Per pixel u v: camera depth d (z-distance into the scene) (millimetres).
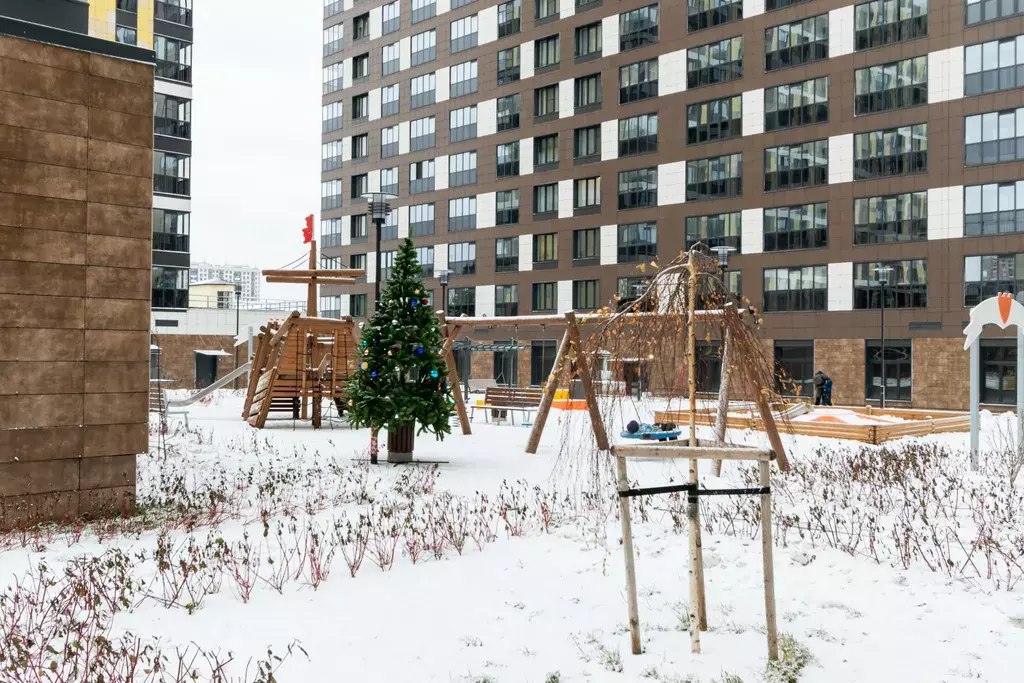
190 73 50719
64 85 9188
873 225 37219
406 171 58594
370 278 61406
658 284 5953
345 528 8445
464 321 18094
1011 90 33688
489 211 53000
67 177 9195
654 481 11500
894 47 36719
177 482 10844
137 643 4941
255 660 4906
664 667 4766
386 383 13594
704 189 42688
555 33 49531
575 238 48469
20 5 9086
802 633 5336
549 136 50094
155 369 52719
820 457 13625
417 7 57875
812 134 39031
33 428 8875
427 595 6242
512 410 22297
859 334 37406
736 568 6969
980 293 34250
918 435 18188
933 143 35594
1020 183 33375
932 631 5367
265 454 14836
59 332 9094
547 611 5848
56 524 8633
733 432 17797
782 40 40125
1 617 5543
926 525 8398
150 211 9828
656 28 44812
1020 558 7125
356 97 62719
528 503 9789
